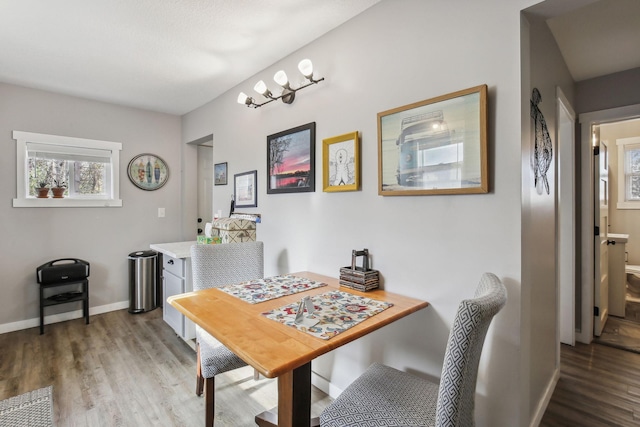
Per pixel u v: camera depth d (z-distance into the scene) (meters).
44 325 3.24
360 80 1.94
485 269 1.43
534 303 1.62
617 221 4.68
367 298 1.65
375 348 1.85
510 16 1.36
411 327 1.69
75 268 3.20
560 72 2.23
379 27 1.83
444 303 1.56
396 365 1.76
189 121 4.01
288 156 2.46
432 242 1.61
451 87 1.53
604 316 3.20
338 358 2.05
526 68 1.39
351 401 1.22
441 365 1.58
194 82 3.02
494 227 1.40
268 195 2.69
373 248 1.87
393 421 1.11
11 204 3.10
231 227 2.56
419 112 1.62
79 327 3.19
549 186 1.93
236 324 1.29
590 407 1.94
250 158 2.90
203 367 1.62
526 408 1.44
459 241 1.51
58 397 2.02
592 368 2.40
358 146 1.94
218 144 3.40
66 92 3.30
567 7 1.31
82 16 1.96
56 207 3.34
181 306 1.50
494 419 1.41
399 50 1.74
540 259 1.73
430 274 1.61
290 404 1.23
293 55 2.41
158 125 4.01
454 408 0.91
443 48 1.56
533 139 1.56
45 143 3.26
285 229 2.52
